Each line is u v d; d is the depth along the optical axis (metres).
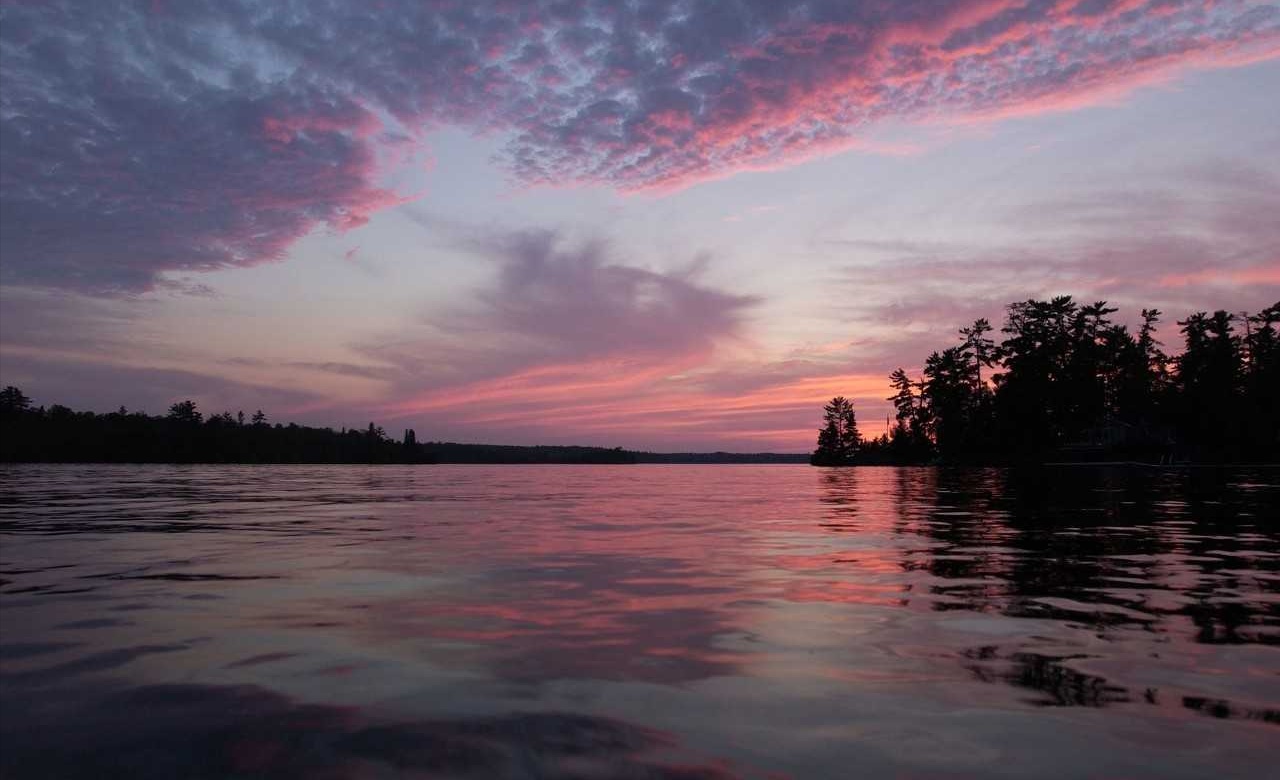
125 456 115.06
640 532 13.87
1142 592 7.47
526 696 4.31
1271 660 5.00
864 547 11.39
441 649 5.35
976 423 84.00
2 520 16.44
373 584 8.03
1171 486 31.61
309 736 3.69
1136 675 4.68
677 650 5.33
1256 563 9.47
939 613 6.51
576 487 39.78
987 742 3.60
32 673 4.74
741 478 63.88
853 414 128.12
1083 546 11.35
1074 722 3.86
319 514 18.38
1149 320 85.56
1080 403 72.62
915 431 102.75
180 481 44.84
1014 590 7.60
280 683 4.55
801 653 5.23
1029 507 20.17
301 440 140.75
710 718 3.95
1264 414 69.75
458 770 3.31
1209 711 4.01
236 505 21.94
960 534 13.24
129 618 6.34
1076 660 5.01
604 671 4.81
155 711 4.05
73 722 3.89
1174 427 73.81
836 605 6.88
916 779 3.21
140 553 10.65
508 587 7.86
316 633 5.82
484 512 19.41
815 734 3.72
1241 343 77.75
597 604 6.95
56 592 7.55
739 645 5.46
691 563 9.67
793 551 10.90
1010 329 77.12
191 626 6.05
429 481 49.34
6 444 107.00
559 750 3.52
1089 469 60.31
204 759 3.43
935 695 4.30
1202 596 7.24
